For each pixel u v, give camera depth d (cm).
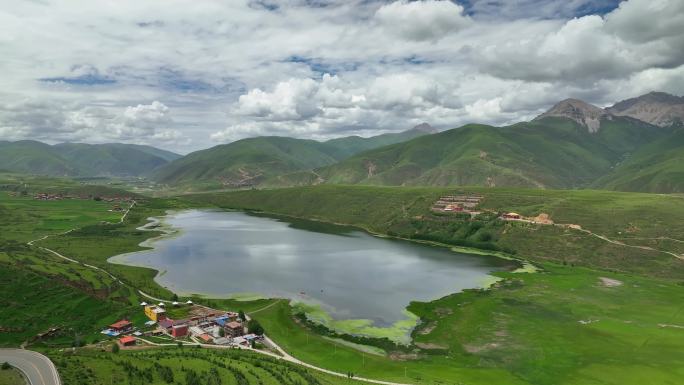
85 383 8412
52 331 13238
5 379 8300
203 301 17138
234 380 9394
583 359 12569
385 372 11600
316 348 13225
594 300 17888
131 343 12800
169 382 9031
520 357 12756
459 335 14400
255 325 14088
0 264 16788
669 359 12475
